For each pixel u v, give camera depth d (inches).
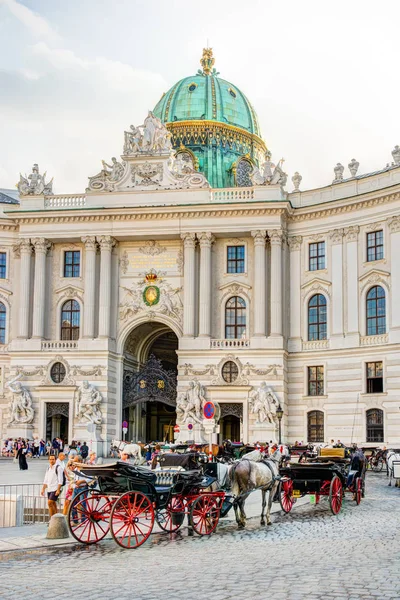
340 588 658.2
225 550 900.0
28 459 2691.9
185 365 2824.8
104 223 2933.1
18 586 706.8
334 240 2812.5
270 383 2758.4
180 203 2898.6
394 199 2655.0
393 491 1668.3
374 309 2694.4
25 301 2947.8
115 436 2888.8
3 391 2994.6
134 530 946.1
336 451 1589.6
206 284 2859.3
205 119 3388.3
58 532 992.9
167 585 697.0
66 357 2886.3
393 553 840.9
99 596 658.8
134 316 2940.5
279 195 2854.3
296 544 932.0
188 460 1155.9
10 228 3063.5
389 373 2596.0
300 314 2859.3
